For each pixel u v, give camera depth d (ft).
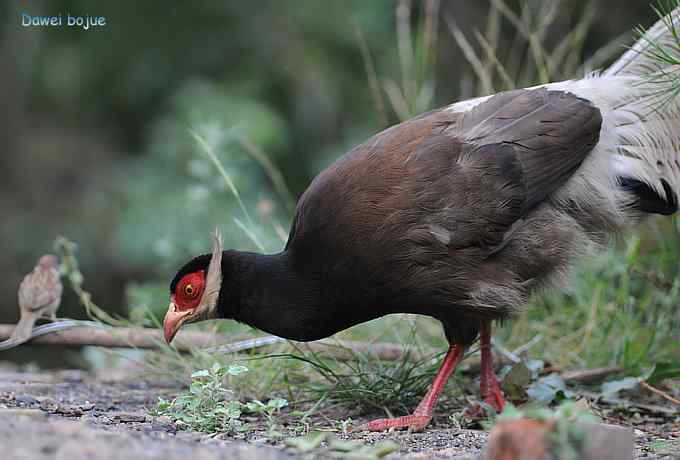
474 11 59.11
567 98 29.91
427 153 28.37
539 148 28.73
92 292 60.85
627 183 30.50
